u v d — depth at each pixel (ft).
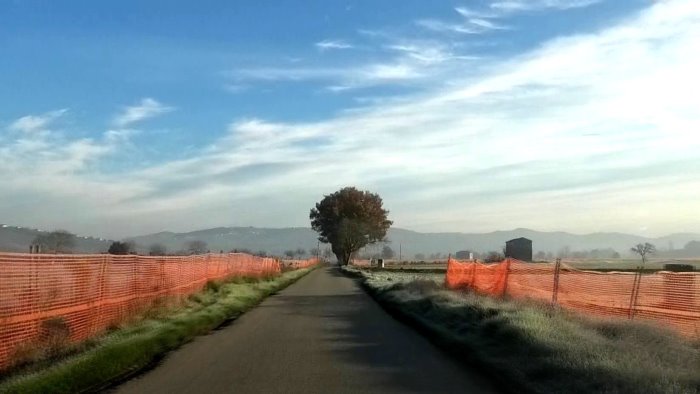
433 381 34.55
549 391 30.45
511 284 72.79
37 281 38.45
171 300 67.00
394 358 41.88
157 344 45.83
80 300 44.52
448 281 94.58
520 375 33.86
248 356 42.98
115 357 38.83
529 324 44.16
